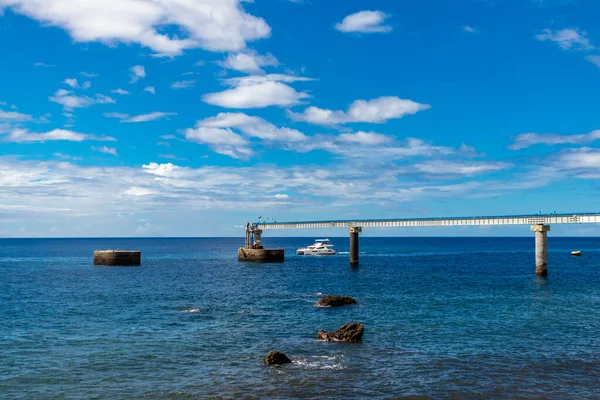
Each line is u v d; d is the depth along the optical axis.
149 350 39.72
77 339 43.59
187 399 29.28
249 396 29.58
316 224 146.00
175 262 157.75
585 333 45.34
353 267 129.12
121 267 133.62
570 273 107.31
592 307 59.31
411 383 31.72
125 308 60.25
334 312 56.12
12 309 60.03
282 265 139.12
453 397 29.41
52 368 35.16
